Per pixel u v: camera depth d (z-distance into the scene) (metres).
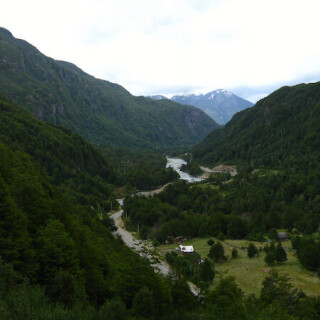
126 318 30.47
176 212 125.69
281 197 156.88
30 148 151.00
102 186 177.12
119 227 124.12
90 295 35.53
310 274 66.12
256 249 83.12
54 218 42.44
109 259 51.09
